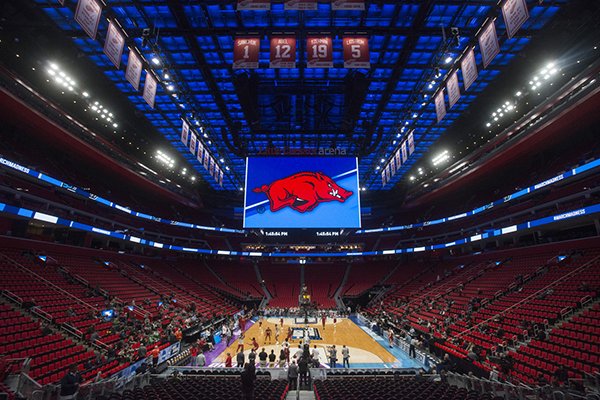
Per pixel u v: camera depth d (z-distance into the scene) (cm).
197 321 2348
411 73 2223
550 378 1156
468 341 1758
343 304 4278
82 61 2075
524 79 2177
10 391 845
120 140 3125
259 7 1023
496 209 3472
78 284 2186
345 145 3303
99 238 3444
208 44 1939
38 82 2142
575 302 1617
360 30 1639
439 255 4422
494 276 2791
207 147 3120
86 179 3253
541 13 1678
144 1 1616
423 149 3491
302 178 2414
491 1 1576
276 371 1405
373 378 1258
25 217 2208
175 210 4822
